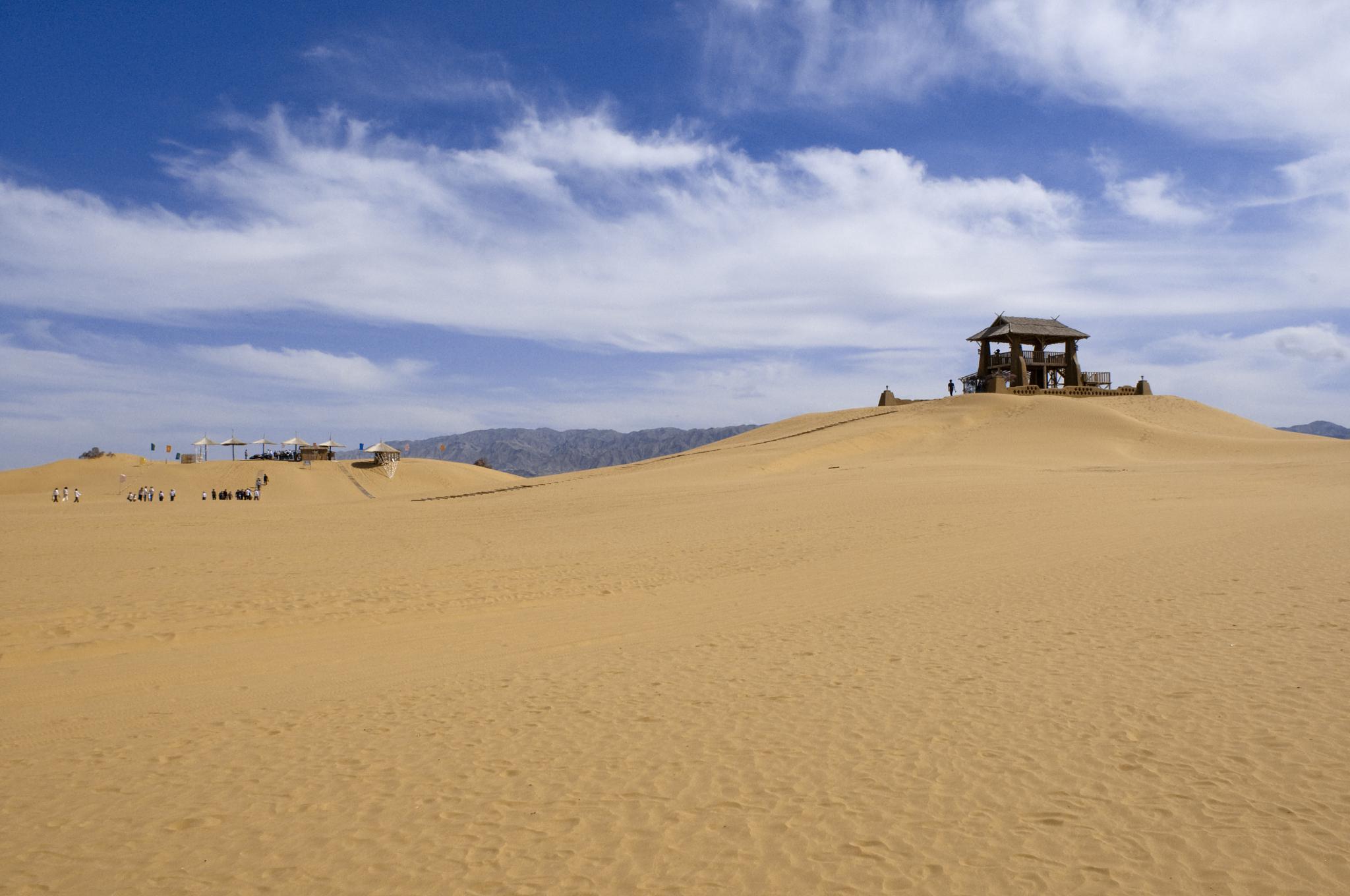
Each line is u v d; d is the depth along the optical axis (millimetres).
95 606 16734
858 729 8297
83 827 7012
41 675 12266
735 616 14766
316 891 5777
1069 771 6930
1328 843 5551
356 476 104312
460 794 7301
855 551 21703
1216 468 46906
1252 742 7258
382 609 16641
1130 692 8820
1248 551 17156
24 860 6426
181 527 34469
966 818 6246
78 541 28656
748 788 7055
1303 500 27469
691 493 41562
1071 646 10883
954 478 42844
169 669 12508
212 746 9016
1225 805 6168
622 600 17062
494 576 20172
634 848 6148
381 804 7172
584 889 5625
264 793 7570
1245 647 10164
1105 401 89438
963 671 10078
